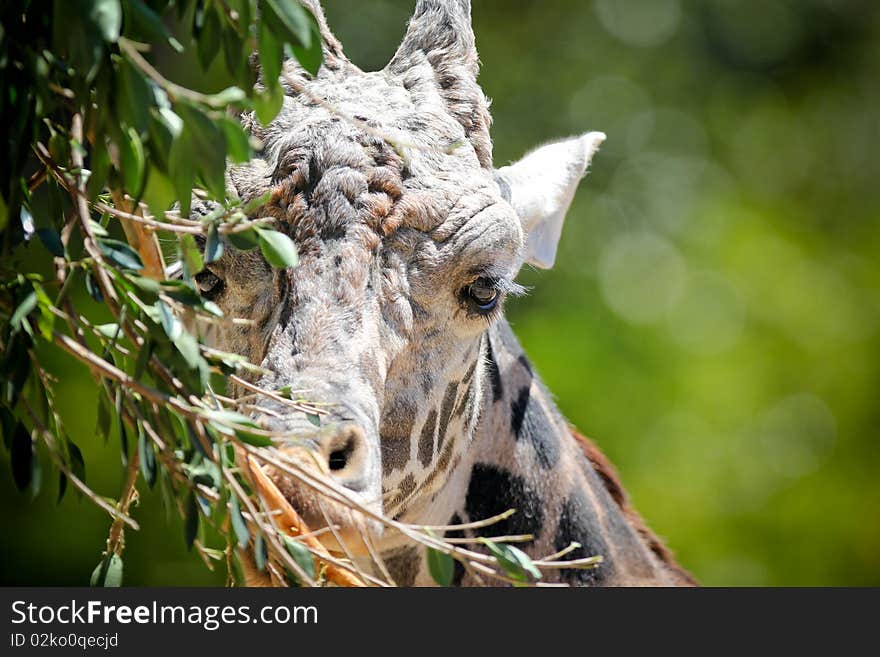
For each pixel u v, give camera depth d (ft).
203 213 21.16
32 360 16.97
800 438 78.18
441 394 22.35
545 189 27.50
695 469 72.54
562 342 75.10
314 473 16.79
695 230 86.22
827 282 85.92
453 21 23.81
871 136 100.58
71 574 62.44
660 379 75.82
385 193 21.12
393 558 25.44
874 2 103.76
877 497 78.84
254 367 16.72
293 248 16.63
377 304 20.88
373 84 22.85
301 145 21.20
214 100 15.10
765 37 99.50
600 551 28.76
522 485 27.45
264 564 17.16
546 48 93.25
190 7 16.46
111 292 16.06
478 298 22.43
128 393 16.51
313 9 23.02
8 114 15.94
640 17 96.02
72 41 14.34
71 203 16.97
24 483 17.07
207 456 16.29
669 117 93.40
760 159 94.63
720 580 71.41
